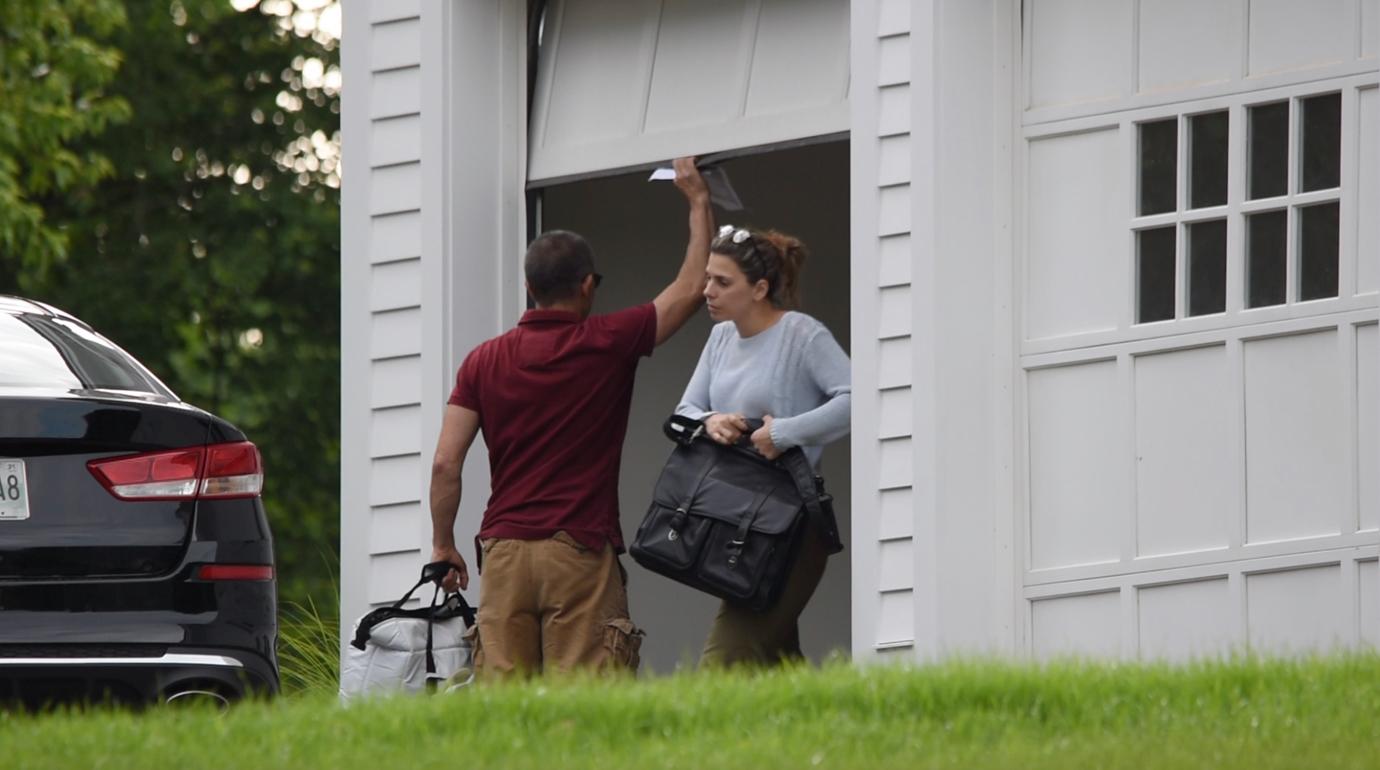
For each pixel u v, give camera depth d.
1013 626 29.80
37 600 24.41
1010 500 29.88
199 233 96.19
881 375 30.42
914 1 30.42
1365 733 20.67
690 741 21.53
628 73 35.12
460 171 35.41
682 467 28.39
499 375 28.09
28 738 21.55
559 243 28.25
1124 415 29.31
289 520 98.06
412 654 28.81
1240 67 28.70
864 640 30.31
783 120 33.28
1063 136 29.98
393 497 35.53
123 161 95.88
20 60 74.62
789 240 28.98
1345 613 27.59
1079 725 21.77
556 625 27.75
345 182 36.19
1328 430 27.80
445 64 35.44
